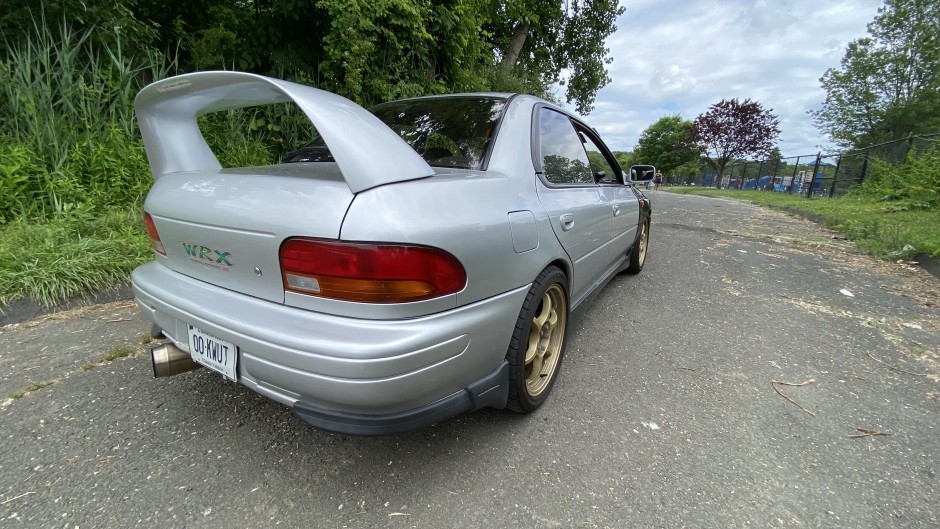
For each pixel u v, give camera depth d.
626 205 3.72
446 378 1.57
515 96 2.52
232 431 2.02
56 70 4.69
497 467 1.85
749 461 1.92
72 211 3.98
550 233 2.13
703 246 6.19
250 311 1.57
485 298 1.70
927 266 5.06
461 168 2.04
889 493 1.76
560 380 2.55
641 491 1.74
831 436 2.10
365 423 1.45
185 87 1.91
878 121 28.75
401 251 1.39
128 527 1.52
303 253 1.43
